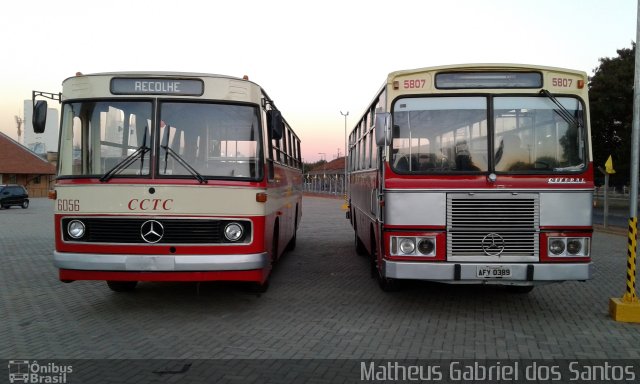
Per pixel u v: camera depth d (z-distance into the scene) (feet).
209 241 23.79
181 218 23.62
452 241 24.00
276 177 31.45
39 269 38.73
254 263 24.00
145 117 24.30
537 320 24.91
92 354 19.58
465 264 23.62
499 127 24.56
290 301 28.76
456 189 24.09
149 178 23.72
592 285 33.58
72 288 31.68
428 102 24.98
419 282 34.24
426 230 24.12
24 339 21.48
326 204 158.61
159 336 21.97
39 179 214.48
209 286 32.48
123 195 23.61
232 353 19.80
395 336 22.18
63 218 23.99
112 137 24.30
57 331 22.65
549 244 23.80
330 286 33.14
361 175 40.19
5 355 19.45
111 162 24.16
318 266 41.55
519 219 23.89
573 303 28.48
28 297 29.22
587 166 24.11
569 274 23.50
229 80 24.95
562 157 24.39
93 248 23.61
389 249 24.41
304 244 57.00
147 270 23.31
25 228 74.08
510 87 24.75
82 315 25.35
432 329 23.32
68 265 23.59
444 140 24.62
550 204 23.89
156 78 24.58
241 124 24.93
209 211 23.80
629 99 94.32
